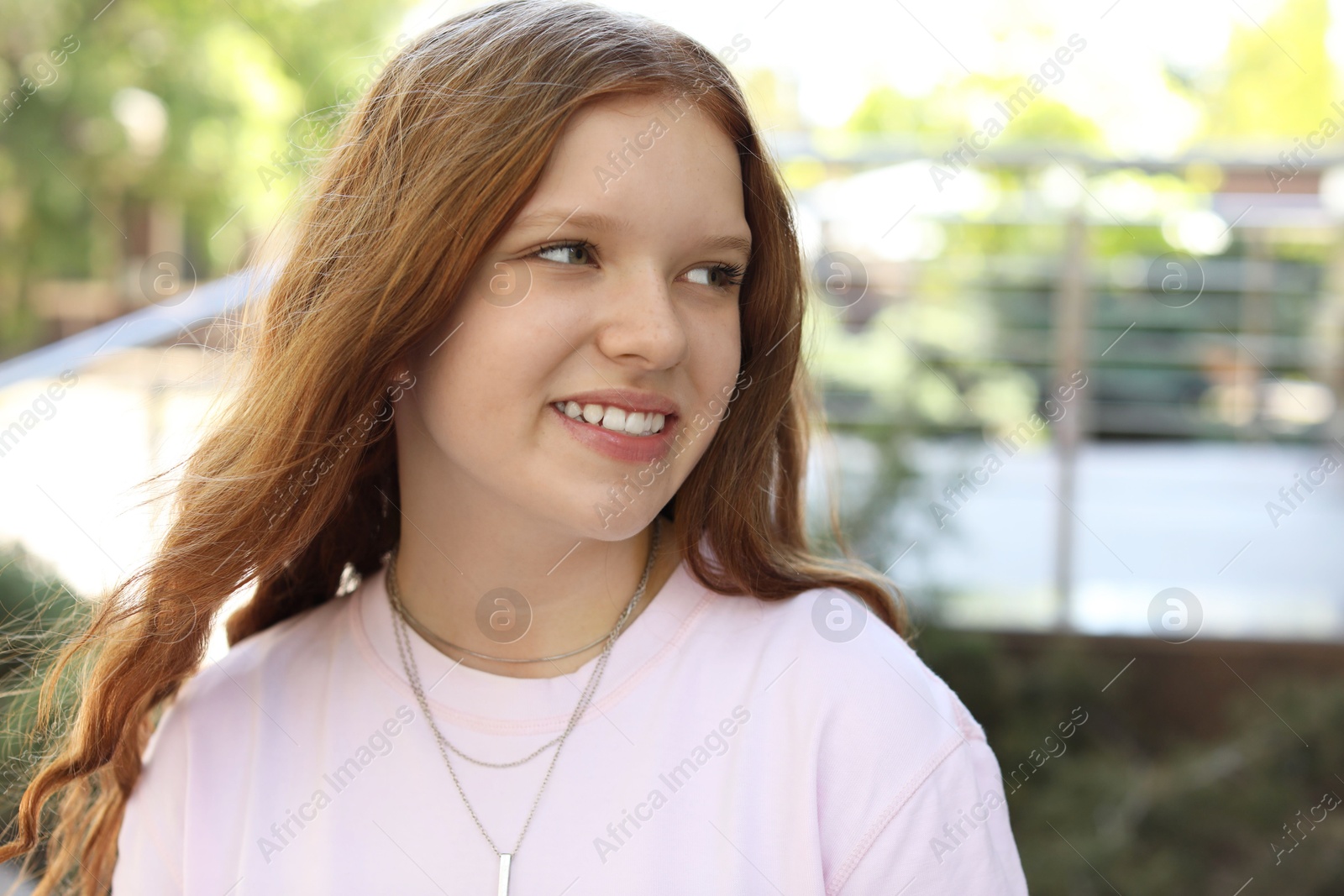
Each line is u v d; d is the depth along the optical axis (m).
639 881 0.79
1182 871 2.14
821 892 0.77
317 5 6.11
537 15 0.79
